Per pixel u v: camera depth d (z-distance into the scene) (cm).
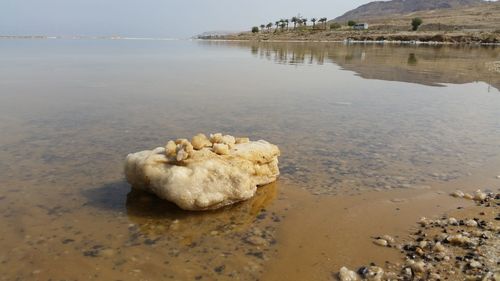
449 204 749
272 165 854
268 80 2422
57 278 520
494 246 589
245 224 670
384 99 1794
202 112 1468
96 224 658
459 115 1484
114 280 517
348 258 573
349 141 1133
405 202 755
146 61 4016
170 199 718
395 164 957
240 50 6594
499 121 1396
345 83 2302
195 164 741
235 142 859
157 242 609
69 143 1072
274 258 573
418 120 1398
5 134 1145
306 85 2206
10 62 3647
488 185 841
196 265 552
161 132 1188
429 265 547
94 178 842
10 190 776
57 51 5775
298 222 677
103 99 1722
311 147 1073
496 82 2388
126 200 748
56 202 733
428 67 3288
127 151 1012
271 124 1306
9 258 560
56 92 1888
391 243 610
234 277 528
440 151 1057
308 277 531
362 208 730
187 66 3419
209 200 710
